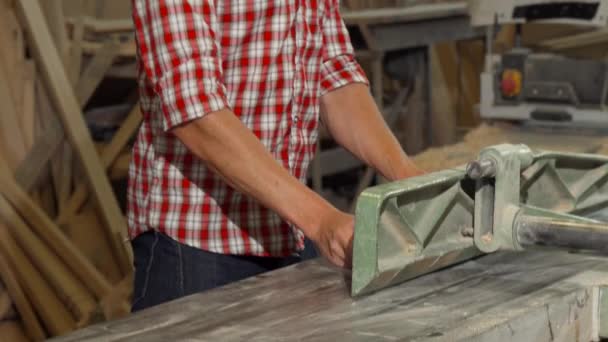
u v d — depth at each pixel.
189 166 1.65
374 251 1.33
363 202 1.33
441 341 1.21
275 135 1.66
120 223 3.39
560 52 2.99
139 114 3.54
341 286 1.48
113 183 3.84
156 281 1.69
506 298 1.38
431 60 4.55
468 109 4.78
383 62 4.57
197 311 1.38
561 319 1.37
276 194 1.46
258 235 1.69
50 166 3.44
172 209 1.67
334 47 1.77
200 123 1.46
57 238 3.29
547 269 1.53
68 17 3.47
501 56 2.95
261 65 1.61
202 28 1.47
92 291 3.29
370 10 4.11
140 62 1.65
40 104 3.39
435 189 1.42
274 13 1.59
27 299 3.27
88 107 3.90
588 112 2.81
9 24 3.33
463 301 1.37
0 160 3.30
